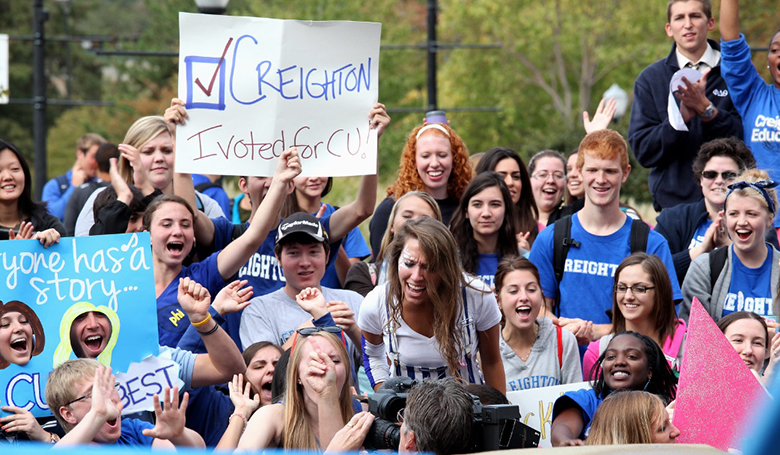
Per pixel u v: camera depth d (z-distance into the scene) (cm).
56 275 1738
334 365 1500
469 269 2153
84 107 15975
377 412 1434
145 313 1750
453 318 1656
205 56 1994
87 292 1741
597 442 1462
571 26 13088
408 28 11981
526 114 14200
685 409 1461
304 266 1941
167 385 1720
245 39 2005
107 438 1516
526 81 13975
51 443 1541
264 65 2006
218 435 1820
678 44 2547
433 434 1299
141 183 2258
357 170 2023
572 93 14488
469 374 1720
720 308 2078
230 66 1997
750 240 2042
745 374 1434
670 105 2441
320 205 2400
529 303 1933
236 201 3034
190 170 1983
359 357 1900
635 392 1477
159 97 14525
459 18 13550
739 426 1421
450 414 1302
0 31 16688
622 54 13038
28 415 1612
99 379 1482
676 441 1451
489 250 2184
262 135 2005
